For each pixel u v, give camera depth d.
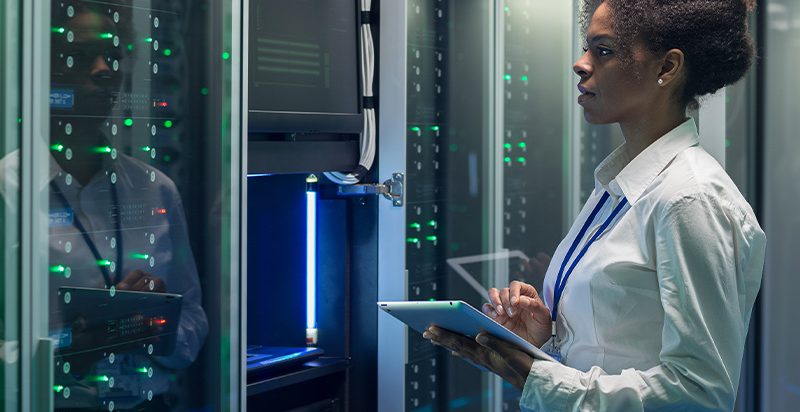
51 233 1.89
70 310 1.93
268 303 3.17
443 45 3.18
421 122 3.11
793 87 3.96
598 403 1.54
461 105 3.24
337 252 3.10
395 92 2.97
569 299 1.72
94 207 1.99
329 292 3.12
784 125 3.97
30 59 1.79
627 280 1.62
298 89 2.73
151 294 2.13
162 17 2.15
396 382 3.02
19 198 1.78
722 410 1.54
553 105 3.63
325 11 2.82
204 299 2.25
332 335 3.12
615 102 1.67
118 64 2.04
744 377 4.05
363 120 2.96
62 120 1.91
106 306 2.02
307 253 3.08
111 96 2.03
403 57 2.95
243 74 2.28
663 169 1.63
